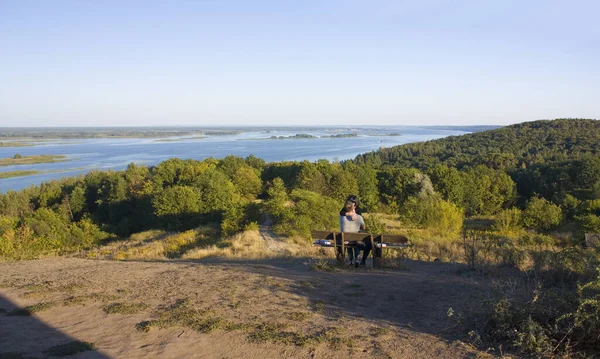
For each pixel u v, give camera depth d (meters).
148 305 5.06
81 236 35.06
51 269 7.84
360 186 47.97
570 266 5.69
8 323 4.43
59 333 4.14
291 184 51.06
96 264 8.52
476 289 5.58
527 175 57.06
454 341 3.82
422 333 4.07
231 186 43.00
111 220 46.75
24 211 50.50
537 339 3.53
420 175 47.47
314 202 25.08
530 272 6.26
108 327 4.30
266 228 24.12
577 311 3.49
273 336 3.95
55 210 50.06
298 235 21.22
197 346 3.79
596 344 3.51
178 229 35.75
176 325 4.32
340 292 5.72
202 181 39.84
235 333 4.09
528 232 29.28
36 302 5.27
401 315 4.70
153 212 37.31
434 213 24.36
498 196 49.03
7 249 13.48
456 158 82.50
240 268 7.75
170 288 5.96
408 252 11.16
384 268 7.78
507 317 3.87
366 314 4.73
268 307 4.96
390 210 44.50
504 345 3.67
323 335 3.99
